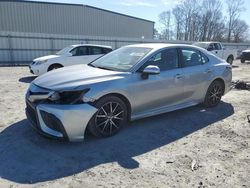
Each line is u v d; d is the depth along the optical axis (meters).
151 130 4.76
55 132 3.87
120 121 4.47
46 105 3.87
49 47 20.98
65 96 3.86
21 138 4.25
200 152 3.97
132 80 4.47
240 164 3.65
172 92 5.15
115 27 33.97
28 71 14.13
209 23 60.88
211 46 17.80
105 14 32.50
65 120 3.77
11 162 3.53
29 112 4.33
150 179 3.22
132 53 5.08
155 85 4.80
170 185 3.12
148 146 4.12
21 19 26.53
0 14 25.44
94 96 3.99
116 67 4.79
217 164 3.63
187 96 5.53
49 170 3.36
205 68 5.83
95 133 4.19
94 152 3.86
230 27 62.12
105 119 4.25
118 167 3.48
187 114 5.72
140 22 37.09
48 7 27.84
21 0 26.17
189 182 3.19
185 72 5.35
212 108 6.22
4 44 19.20
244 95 7.70
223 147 4.16
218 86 6.24
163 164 3.59
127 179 3.21
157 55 4.95
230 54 19.33
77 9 29.83
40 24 27.67
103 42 23.47
